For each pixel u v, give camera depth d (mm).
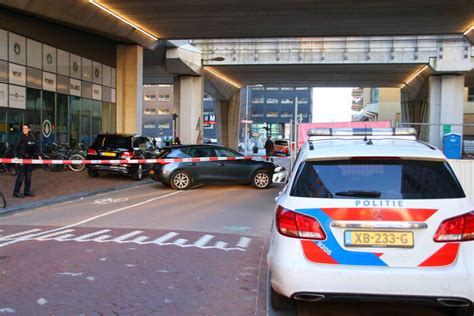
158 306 4746
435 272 3750
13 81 19141
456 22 24547
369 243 3857
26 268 6035
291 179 4414
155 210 11117
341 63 36375
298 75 43719
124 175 19031
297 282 3885
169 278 5672
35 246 7262
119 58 27234
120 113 27328
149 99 115125
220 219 9977
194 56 37156
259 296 5066
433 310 4641
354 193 3998
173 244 7473
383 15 23297
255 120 122375
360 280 3797
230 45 37688
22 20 19594
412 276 3750
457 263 3779
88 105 24703
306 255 3938
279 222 4105
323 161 4297
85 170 20016
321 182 4133
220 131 57781
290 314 4539
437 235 3807
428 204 3861
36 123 20625
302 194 4125
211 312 4598
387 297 3781
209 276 5773
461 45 35156
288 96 122062
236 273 5918
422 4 21312
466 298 3727
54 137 21953
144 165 18203
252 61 37531
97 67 25438
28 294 5062
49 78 21531
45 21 21125
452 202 3889
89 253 6828
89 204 12148
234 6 21719
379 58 35875
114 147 17469
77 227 8938
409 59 35688
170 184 15477
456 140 16516
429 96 38625
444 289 3727
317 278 3850
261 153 62938
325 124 14180
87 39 24391
